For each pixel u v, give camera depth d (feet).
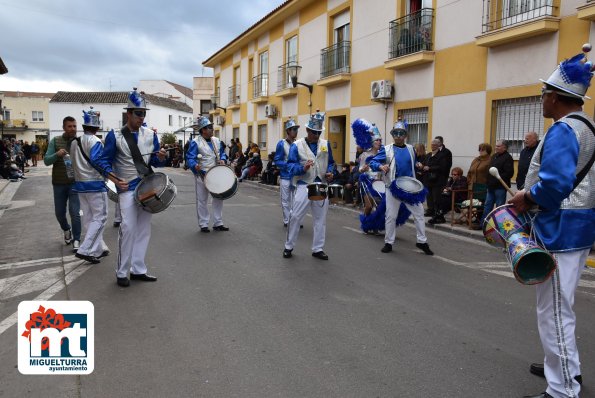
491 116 36.63
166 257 24.09
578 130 9.84
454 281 20.58
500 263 23.89
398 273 21.67
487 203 31.48
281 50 74.08
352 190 46.47
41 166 118.21
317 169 23.57
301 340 14.25
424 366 12.69
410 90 45.21
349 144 55.83
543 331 10.69
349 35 56.03
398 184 25.09
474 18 37.86
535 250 9.93
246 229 32.04
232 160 80.48
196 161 30.81
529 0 33.47
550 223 10.30
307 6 64.95
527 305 17.57
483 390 11.51
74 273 21.22
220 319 15.87
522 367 12.70
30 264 22.94
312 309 16.85
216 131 109.81
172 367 12.57
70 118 25.67
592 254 25.67
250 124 88.63
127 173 19.31
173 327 15.19
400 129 25.39
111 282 19.88
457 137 39.83
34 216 37.60
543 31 31.65
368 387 11.59
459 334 14.82
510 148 35.58
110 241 27.94
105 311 16.57
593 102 29.01
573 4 30.32
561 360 10.36
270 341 14.17
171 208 41.70
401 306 17.28
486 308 17.19
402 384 11.75
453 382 11.87
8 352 13.58
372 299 18.01
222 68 105.40
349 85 55.42
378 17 49.78
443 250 26.81
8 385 11.80
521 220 10.72
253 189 61.72
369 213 30.73
